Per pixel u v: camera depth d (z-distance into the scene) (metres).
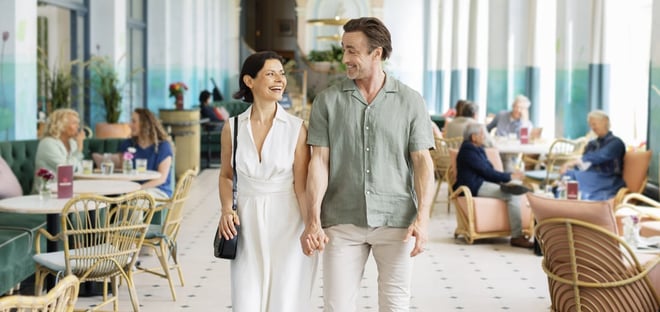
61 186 6.29
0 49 9.02
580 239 5.04
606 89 11.37
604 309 5.07
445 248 8.37
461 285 6.91
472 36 16.80
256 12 30.11
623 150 8.74
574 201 5.06
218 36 22.44
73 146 7.98
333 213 3.90
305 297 4.04
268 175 3.96
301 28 24.22
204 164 16.16
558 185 8.15
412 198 3.90
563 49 12.34
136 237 6.02
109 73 12.56
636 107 11.51
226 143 4.06
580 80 11.99
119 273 5.52
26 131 9.38
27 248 6.47
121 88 12.62
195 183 13.33
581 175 8.79
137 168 8.09
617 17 11.58
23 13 9.20
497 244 8.58
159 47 16.42
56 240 5.65
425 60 22.05
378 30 3.78
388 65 22.95
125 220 5.48
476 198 8.52
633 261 5.20
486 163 8.66
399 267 3.93
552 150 11.02
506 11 14.42
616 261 4.99
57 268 5.35
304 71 22.75
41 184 6.30
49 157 7.74
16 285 6.56
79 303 6.17
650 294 5.10
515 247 8.44
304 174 4.01
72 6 12.11
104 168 8.05
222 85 23.72
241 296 3.96
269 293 3.99
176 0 17.17
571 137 12.14
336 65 23.58
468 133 8.77
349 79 3.90
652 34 9.08
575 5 12.20
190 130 14.09
